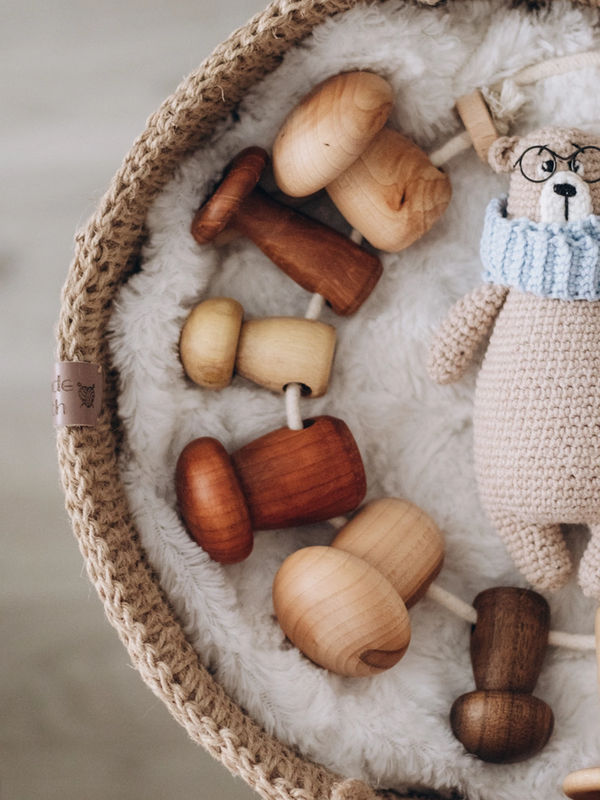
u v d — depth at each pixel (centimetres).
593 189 44
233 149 48
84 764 53
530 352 45
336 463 46
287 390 47
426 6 45
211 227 46
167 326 46
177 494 46
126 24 54
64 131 54
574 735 47
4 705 53
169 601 46
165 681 43
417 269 49
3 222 54
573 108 47
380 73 46
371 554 46
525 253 44
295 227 47
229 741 43
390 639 44
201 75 44
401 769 46
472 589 49
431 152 49
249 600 47
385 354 49
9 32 54
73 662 53
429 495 50
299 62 46
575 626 49
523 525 47
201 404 48
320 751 46
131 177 44
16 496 54
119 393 47
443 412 50
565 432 44
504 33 46
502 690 46
